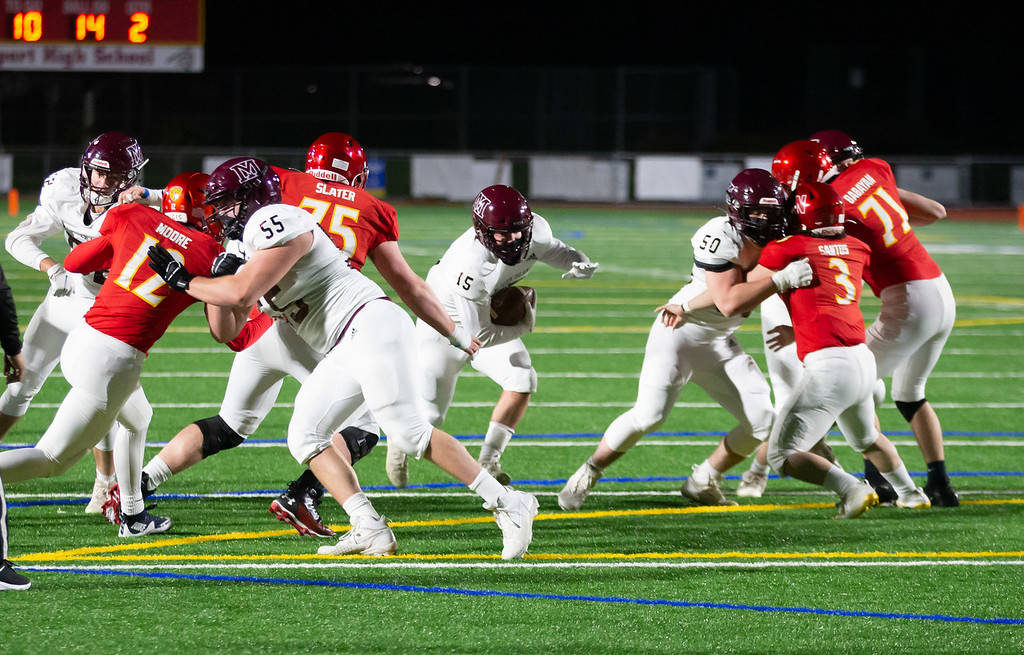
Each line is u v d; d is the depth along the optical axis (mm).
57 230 15461
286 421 21031
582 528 14930
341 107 97000
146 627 11031
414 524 14930
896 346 15977
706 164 86938
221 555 13383
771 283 14188
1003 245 60219
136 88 95062
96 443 12992
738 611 11836
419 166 87812
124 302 12609
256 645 10672
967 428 21250
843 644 11000
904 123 103000
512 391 16719
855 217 15773
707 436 20547
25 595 11812
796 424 14586
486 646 10766
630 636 11094
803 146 15695
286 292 12859
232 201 12664
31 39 76500
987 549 14141
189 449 14430
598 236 62625
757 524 15219
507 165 87500
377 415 12945
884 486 16359
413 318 34812
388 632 11055
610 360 27891
